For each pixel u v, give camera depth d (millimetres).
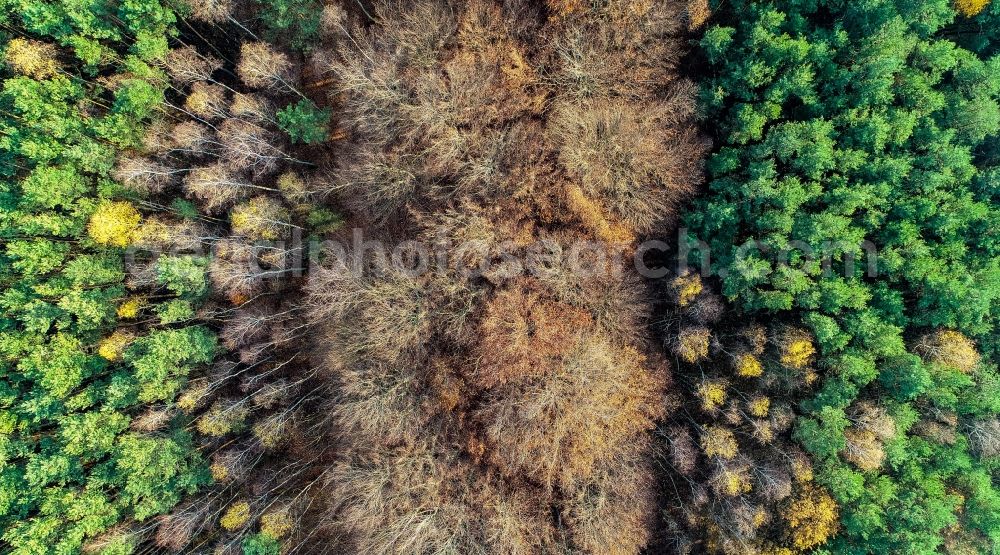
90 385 28219
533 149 27531
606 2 25766
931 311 26047
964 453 26234
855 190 25141
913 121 25234
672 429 27781
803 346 25078
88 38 27141
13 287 27500
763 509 25516
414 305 29078
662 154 27062
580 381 27266
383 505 27703
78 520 26922
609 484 27781
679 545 27500
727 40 25266
